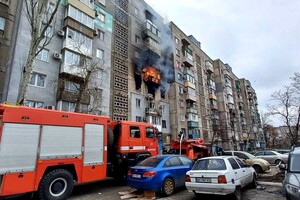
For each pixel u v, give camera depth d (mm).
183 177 8422
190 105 34656
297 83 20891
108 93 21797
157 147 11711
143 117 26094
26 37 16094
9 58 15242
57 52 17781
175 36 36500
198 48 45031
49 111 7145
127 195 7773
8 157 5914
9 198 7359
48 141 6871
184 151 16797
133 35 28781
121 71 24922
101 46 22812
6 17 15812
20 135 6277
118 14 27203
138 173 7648
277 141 72250
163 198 7355
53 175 6723
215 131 36906
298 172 5758
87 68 16891
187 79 35062
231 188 6391
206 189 6633
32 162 6367
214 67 51938
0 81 14500
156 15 34969
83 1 20672
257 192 7965
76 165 7488
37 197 6539
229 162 7230
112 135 9758
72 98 17094
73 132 7652
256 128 65812
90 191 8570
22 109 6488
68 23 18562
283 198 6973
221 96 48344
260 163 12859
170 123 30844
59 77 17391
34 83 16141
